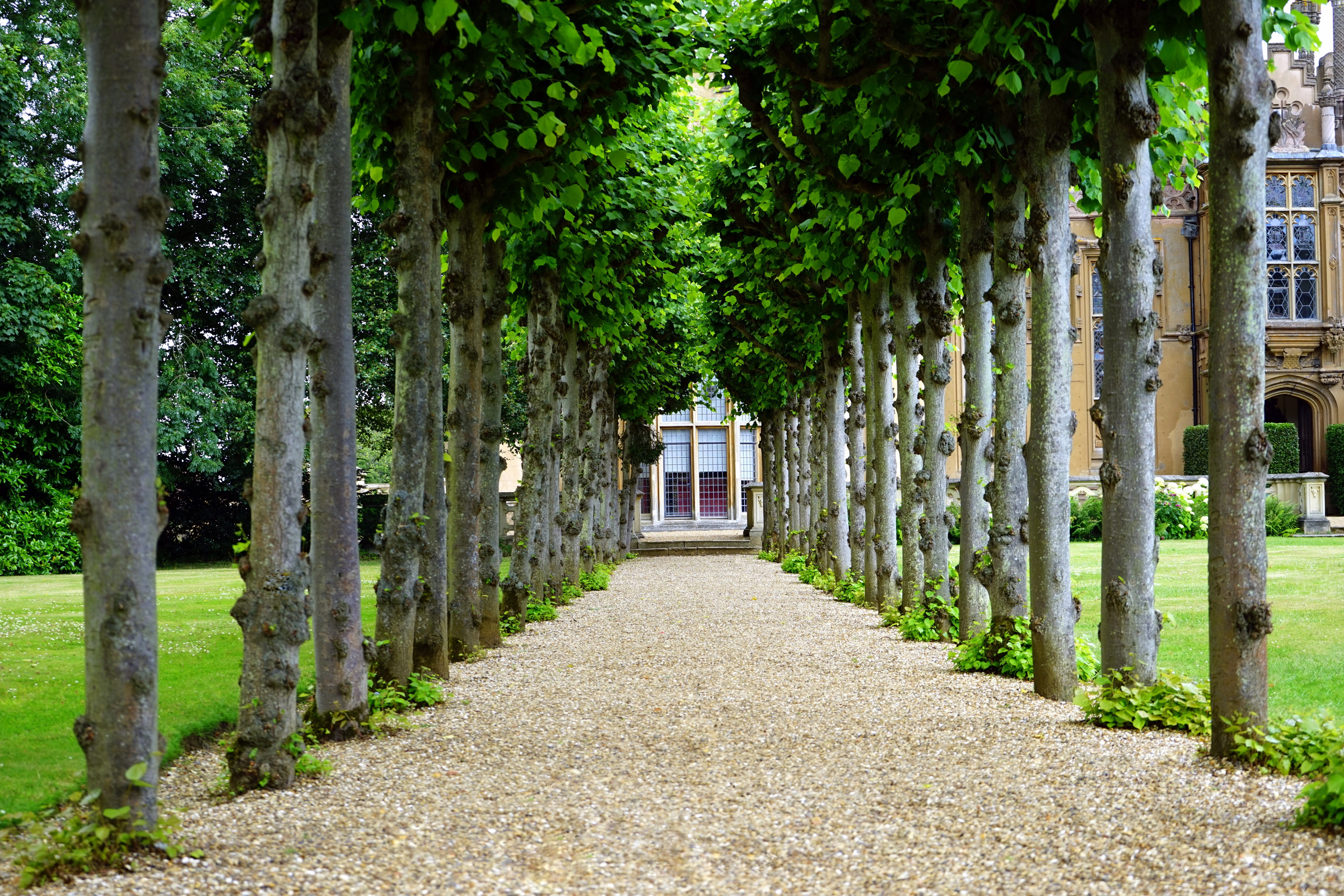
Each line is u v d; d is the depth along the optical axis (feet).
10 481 80.23
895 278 43.21
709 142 50.75
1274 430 106.32
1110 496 22.99
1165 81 25.81
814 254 42.11
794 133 35.19
